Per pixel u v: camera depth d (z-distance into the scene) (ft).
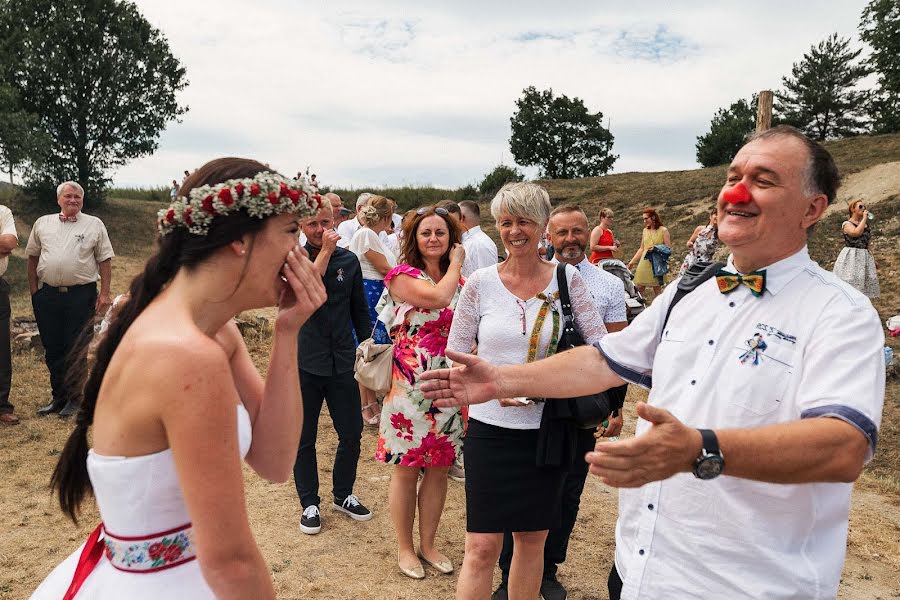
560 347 9.43
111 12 93.56
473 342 10.04
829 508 5.31
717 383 5.54
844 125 179.83
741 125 173.47
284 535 13.23
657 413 4.45
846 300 5.16
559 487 9.01
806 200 5.36
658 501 5.76
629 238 64.90
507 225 9.39
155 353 4.51
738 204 5.46
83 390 5.38
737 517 5.32
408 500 12.03
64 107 92.07
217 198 4.85
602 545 13.65
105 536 5.10
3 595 11.00
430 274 12.09
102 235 20.38
